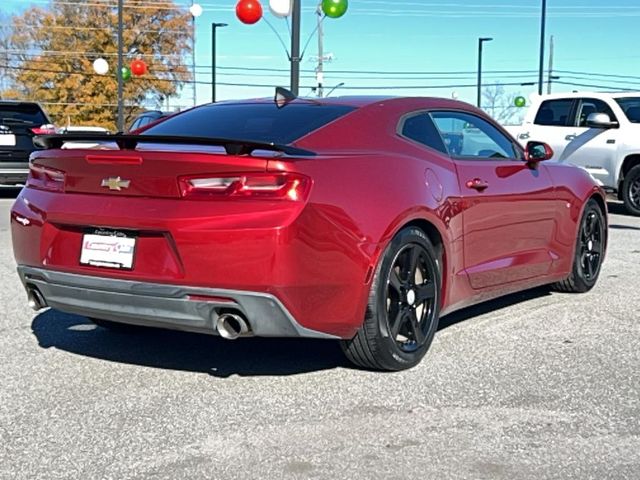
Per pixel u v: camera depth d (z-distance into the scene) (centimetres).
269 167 360
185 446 333
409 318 431
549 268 575
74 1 5297
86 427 354
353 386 406
